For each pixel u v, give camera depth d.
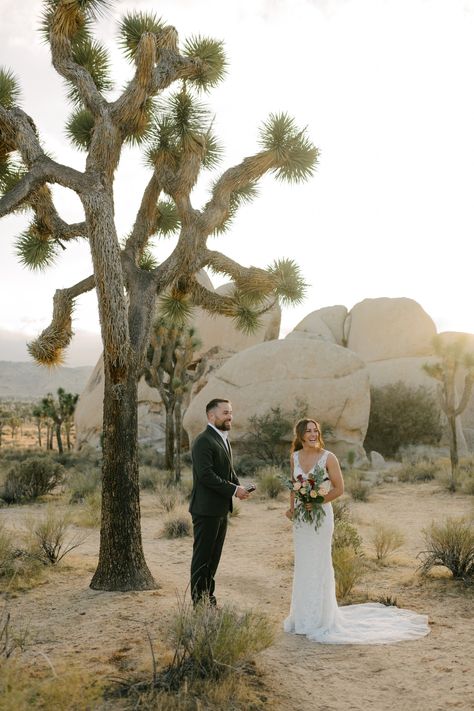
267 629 3.97
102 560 6.02
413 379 35.25
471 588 6.04
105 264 5.86
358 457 28.03
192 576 5.16
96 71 7.75
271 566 7.57
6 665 3.39
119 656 3.99
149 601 5.41
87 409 37.28
